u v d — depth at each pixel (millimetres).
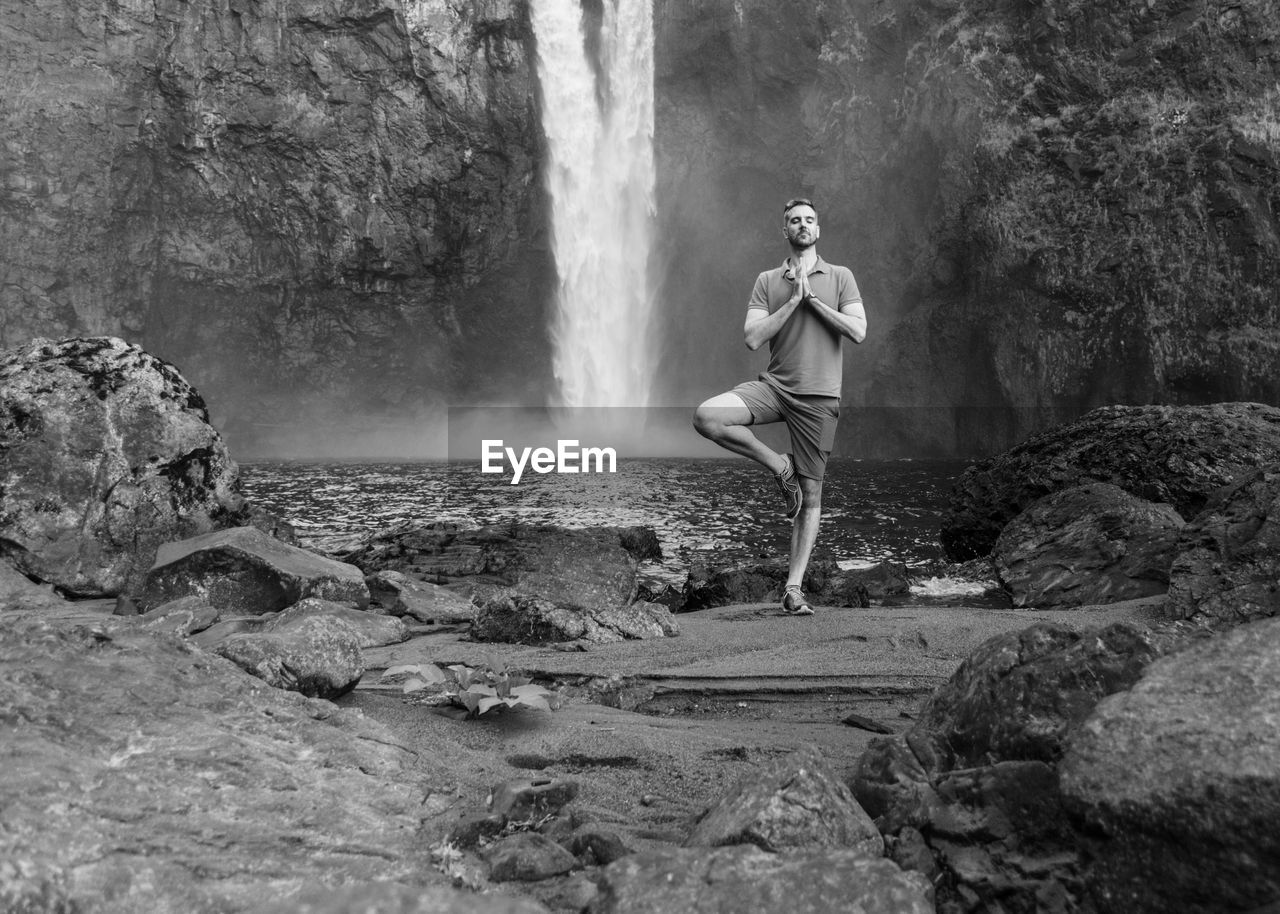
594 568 7887
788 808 2018
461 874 1985
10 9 37406
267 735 2426
